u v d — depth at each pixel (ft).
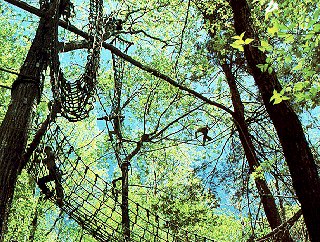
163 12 49.73
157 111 58.18
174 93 50.57
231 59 42.27
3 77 52.24
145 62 56.44
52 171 22.39
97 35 26.48
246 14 23.97
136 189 62.95
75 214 23.50
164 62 53.21
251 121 40.86
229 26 37.65
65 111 23.22
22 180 44.27
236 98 41.45
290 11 17.46
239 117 39.09
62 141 23.17
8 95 50.65
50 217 60.70
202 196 46.50
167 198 48.29
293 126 20.81
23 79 20.89
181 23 49.37
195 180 47.93
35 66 21.54
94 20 26.63
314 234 19.51
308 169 20.11
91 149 63.31
